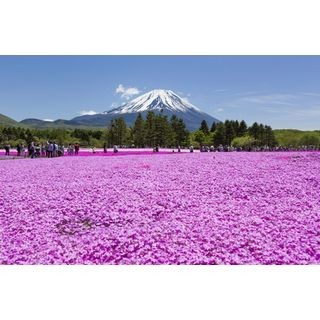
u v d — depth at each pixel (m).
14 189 13.73
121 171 17.67
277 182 13.98
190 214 10.10
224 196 11.94
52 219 10.10
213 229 8.92
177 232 8.83
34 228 9.52
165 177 15.38
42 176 17.16
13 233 9.24
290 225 9.21
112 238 8.62
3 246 8.51
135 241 8.38
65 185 14.12
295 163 20.12
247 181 14.16
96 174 17.00
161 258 7.73
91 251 8.10
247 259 7.63
